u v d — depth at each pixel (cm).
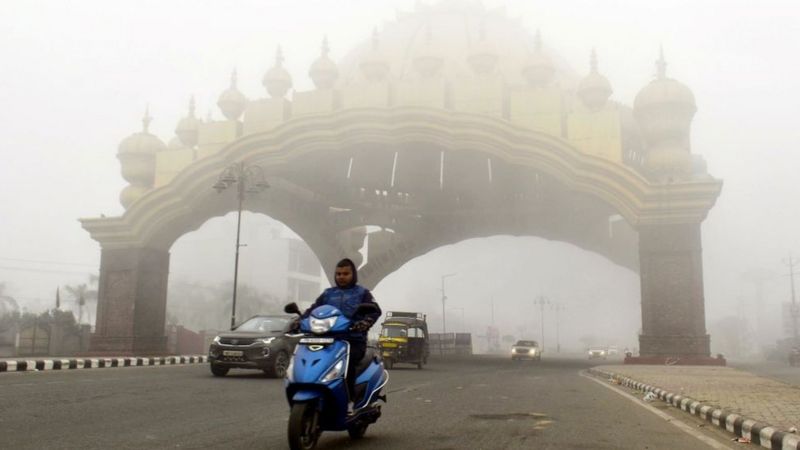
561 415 1030
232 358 1631
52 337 3862
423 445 709
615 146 3522
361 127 3688
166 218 4075
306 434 620
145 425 806
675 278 3378
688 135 3650
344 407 643
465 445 716
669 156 3553
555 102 3631
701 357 3278
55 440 685
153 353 4091
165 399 1101
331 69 3909
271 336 1678
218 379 1586
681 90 3569
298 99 3859
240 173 3141
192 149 4100
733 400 1160
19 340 3653
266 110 3934
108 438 705
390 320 2739
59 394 1116
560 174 3622
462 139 3666
